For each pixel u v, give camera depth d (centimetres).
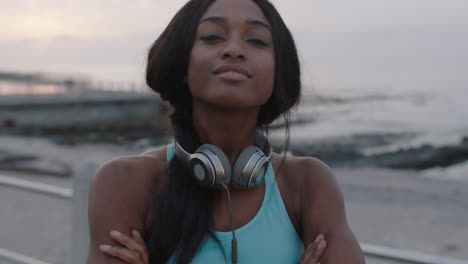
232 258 127
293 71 145
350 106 5981
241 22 131
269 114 151
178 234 129
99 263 130
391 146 2867
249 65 128
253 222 133
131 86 4784
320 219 140
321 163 150
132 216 134
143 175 140
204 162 127
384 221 1098
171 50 137
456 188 1594
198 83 130
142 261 130
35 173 1667
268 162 137
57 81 5672
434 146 2811
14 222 798
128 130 3259
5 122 3198
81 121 3562
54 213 858
